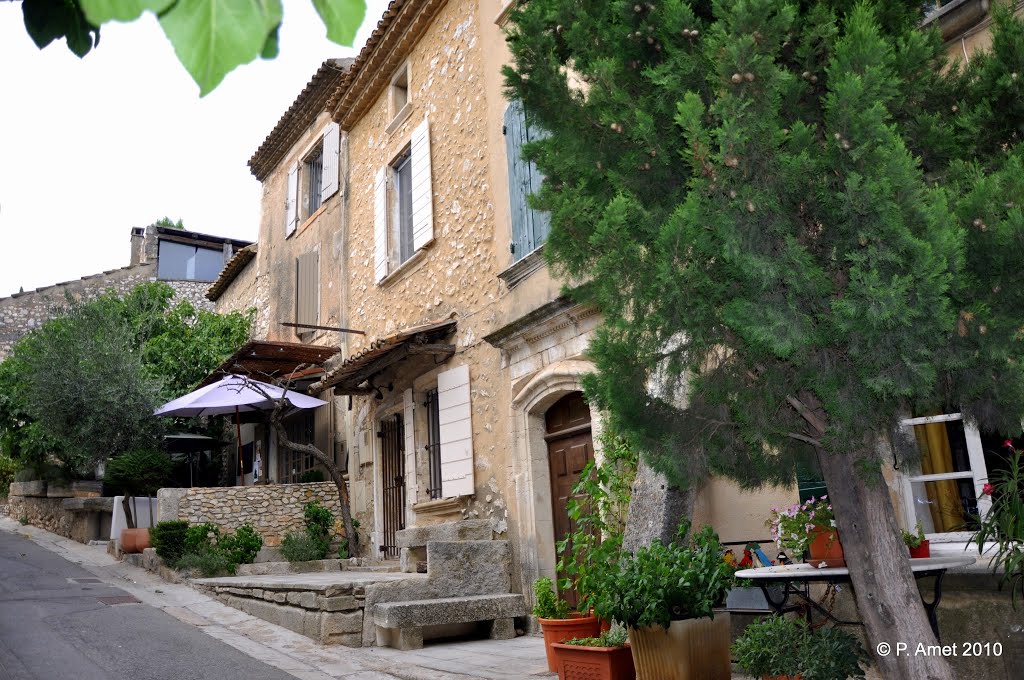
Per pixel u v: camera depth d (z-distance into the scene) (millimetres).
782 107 3514
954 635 4629
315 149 14977
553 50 4305
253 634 7699
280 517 11758
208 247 24547
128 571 11234
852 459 3424
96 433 13609
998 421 3367
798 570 4195
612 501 6551
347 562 10750
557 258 3898
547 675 5758
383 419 11602
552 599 6129
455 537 8477
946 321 2852
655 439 3682
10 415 16141
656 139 3662
